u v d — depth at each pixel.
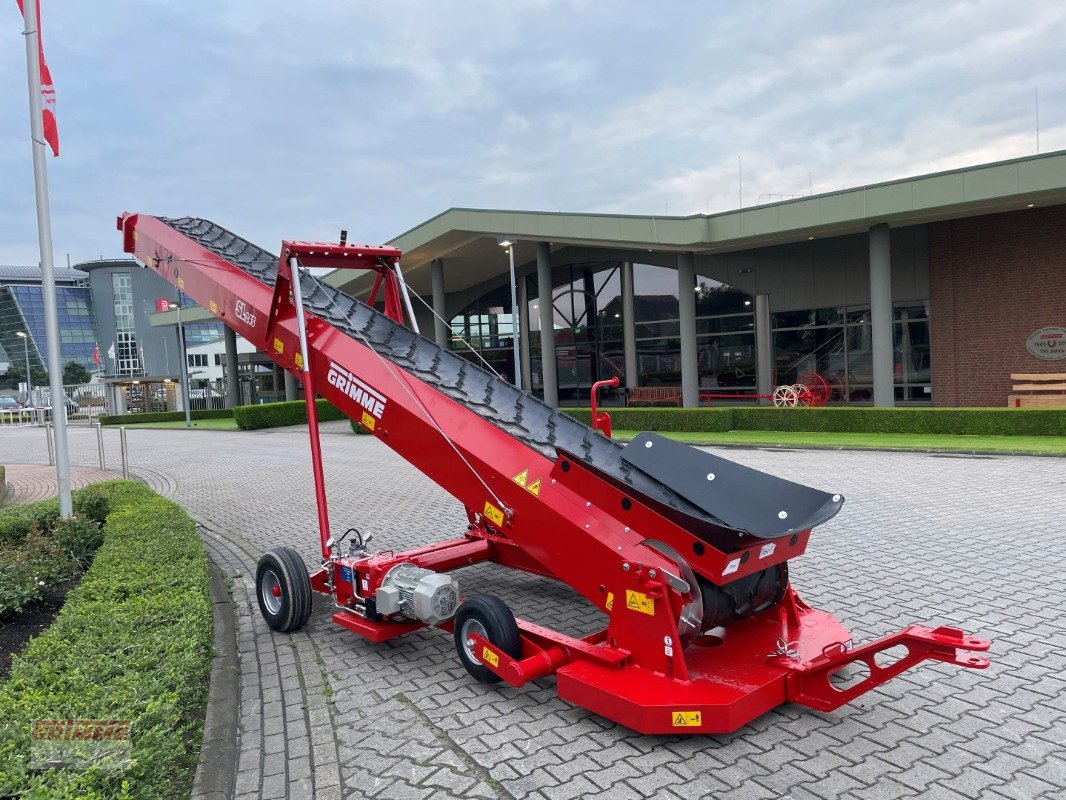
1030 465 12.20
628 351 27.94
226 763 3.78
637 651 3.96
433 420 5.12
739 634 4.38
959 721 4.00
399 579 5.09
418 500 11.52
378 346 5.84
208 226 7.84
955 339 19.95
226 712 4.38
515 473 4.59
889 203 16.75
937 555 7.14
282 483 14.14
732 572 3.64
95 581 5.69
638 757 3.74
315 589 5.95
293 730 4.26
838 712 4.14
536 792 3.47
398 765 3.81
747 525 3.84
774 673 3.92
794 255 23.09
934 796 3.31
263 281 6.52
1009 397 18.70
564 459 4.30
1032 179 15.02
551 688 4.68
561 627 5.67
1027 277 18.67
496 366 32.69
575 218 20.86
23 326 115.44
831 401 22.50
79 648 4.25
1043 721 3.97
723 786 3.45
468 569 7.47
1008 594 5.97
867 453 14.48
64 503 8.28
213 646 5.38
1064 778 3.43
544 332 24.88
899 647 5.03
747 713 3.67
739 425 19.31
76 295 121.00
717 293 24.95
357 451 19.34
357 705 4.55
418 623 5.28
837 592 6.15
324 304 6.43
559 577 4.41
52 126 8.59
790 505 3.99
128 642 4.37
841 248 22.11
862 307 21.84
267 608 6.01
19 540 7.74
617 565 4.00
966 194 15.78
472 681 4.85
